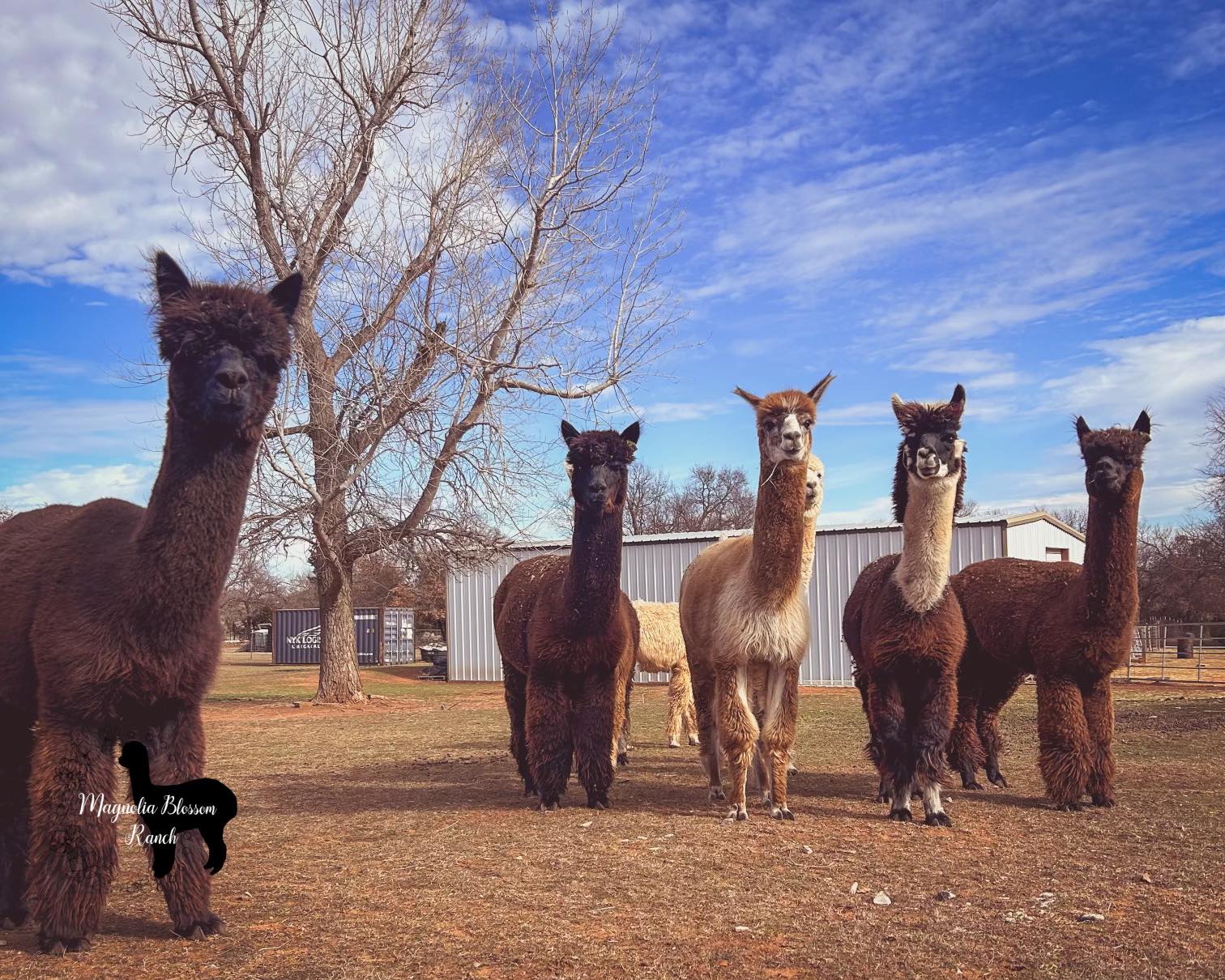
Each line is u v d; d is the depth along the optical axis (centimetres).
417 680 3027
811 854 583
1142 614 4097
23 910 463
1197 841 606
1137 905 469
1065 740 714
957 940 420
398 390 1648
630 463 723
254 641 6009
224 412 399
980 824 667
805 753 1084
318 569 1994
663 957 403
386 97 1809
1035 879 522
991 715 848
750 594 665
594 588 709
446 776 956
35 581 434
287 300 454
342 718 1711
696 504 6562
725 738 684
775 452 647
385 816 732
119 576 408
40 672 411
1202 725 1251
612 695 744
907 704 693
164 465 412
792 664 684
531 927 443
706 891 503
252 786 897
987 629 788
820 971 385
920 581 656
